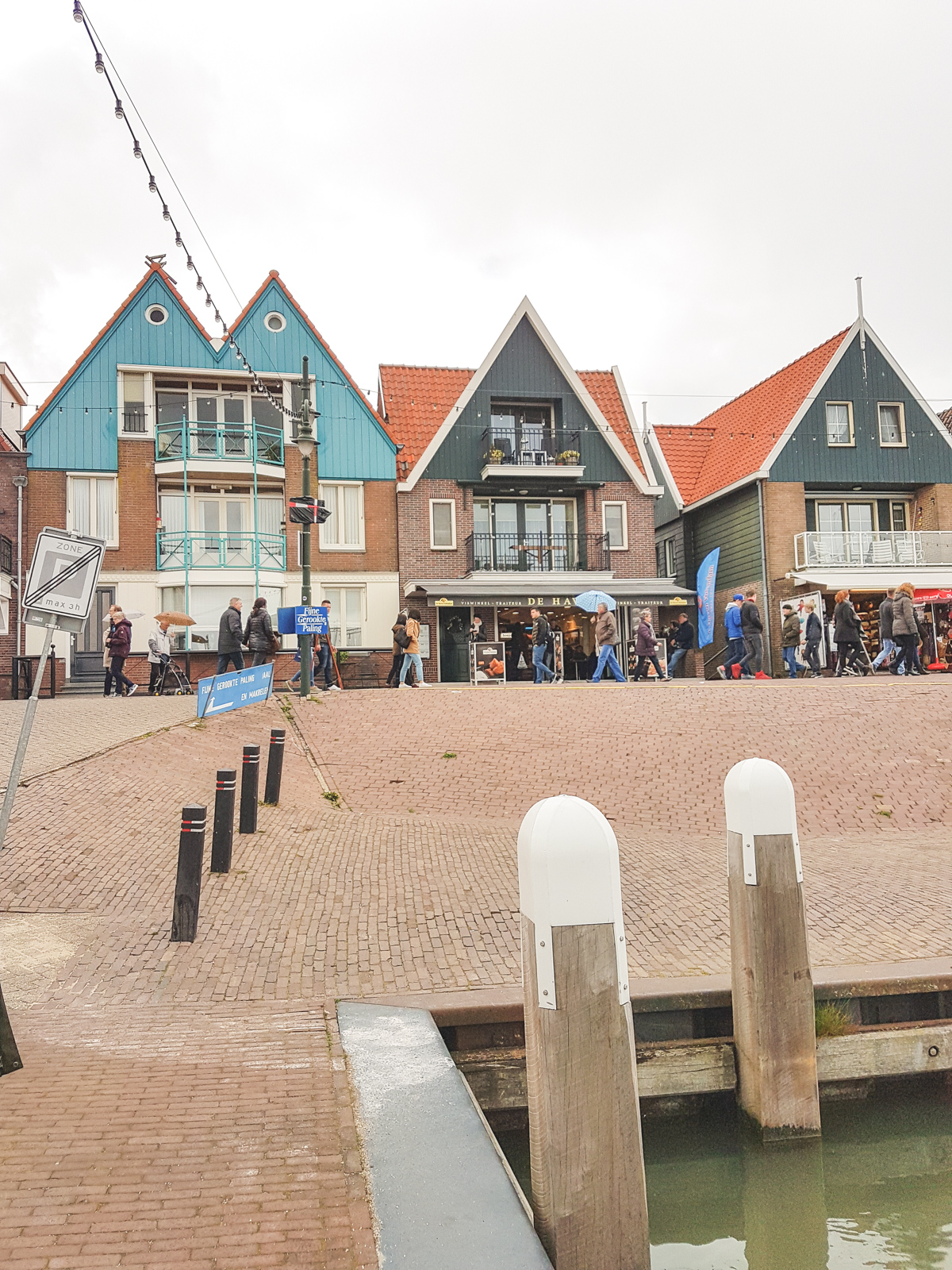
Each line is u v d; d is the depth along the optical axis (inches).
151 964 242.8
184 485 1072.8
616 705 581.3
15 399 1275.8
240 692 560.4
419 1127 149.6
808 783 465.4
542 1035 128.5
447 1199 128.1
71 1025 201.5
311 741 536.1
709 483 1327.5
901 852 371.2
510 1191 130.1
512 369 1201.4
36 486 1048.2
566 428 1205.1
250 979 232.8
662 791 458.6
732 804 196.5
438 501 1160.8
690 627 957.2
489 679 1007.6
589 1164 127.3
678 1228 174.6
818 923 273.0
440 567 1151.0
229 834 319.9
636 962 239.9
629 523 1208.2
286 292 1135.6
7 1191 128.8
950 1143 201.0
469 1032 206.5
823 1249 166.2
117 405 1067.9
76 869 317.4
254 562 1074.1
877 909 286.0
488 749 517.0
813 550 1159.0
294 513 655.8
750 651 812.6
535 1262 114.1
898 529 1262.3
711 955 244.8
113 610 768.9
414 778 481.7
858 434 1224.8
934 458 1243.2
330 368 1144.2
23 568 1027.9
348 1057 179.9
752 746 510.0
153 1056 181.3
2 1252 114.9
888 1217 176.9
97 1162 137.4
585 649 1174.3
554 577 1154.7
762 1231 173.0
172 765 457.1
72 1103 158.7
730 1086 203.2
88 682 1035.3
